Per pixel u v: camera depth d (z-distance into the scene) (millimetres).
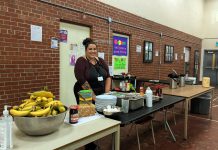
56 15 3465
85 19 3961
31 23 3131
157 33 6422
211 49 10273
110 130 1754
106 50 4516
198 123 4379
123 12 4926
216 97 7320
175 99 3062
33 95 1652
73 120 1765
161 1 6590
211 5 10141
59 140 1438
